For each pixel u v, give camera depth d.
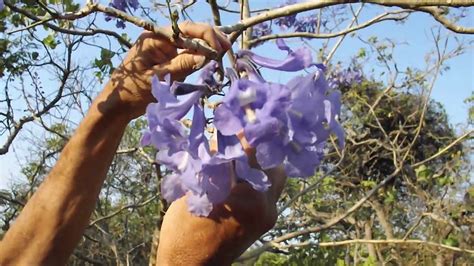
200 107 1.09
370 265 5.84
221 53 1.22
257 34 4.19
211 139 1.12
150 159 4.07
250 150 1.10
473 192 7.15
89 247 8.42
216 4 2.40
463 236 7.35
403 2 1.87
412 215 9.05
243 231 1.21
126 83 1.27
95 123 1.34
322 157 1.07
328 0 1.79
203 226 1.21
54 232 1.43
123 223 8.80
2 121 4.83
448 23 2.20
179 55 1.24
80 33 2.17
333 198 8.34
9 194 6.70
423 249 8.21
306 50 1.17
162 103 1.06
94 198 1.45
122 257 8.61
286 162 1.01
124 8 3.52
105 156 1.39
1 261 1.42
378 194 7.87
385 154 8.47
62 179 1.42
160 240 1.27
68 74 4.63
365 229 8.32
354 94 8.43
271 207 1.25
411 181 7.23
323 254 4.65
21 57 5.04
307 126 1.00
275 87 0.99
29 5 3.52
